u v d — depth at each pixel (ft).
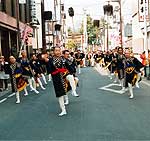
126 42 184.65
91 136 27.30
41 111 39.60
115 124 31.55
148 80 73.87
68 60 40.86
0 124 32.96
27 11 132.67
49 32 194.49
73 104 43.68
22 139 27.02
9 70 46.26
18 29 90.63
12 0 108.27
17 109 41.29
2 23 90.63
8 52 104.99
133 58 47.80
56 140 26.40
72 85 40.81
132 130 29.14
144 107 40.57
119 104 43.04
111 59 79.56
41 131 29.55
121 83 62.18
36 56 67.56
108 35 224.53
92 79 82.02
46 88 64.08
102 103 44.09
